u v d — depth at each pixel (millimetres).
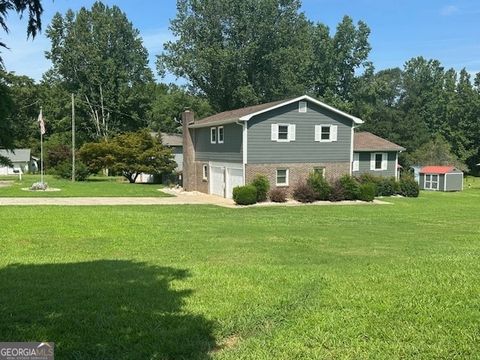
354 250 11680
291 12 56875
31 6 4621
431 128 75125
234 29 55438
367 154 38375
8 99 4781
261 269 8633
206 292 6809
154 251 11141
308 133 31031
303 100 30578
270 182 30234
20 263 9258
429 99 79000
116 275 8055
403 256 10523
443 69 81312
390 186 35250
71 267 8844
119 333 5051
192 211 22859
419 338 4820
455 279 7176
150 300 6363
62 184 39906
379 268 8586
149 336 4953
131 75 68562
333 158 31859
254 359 4383
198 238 13484
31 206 22344
